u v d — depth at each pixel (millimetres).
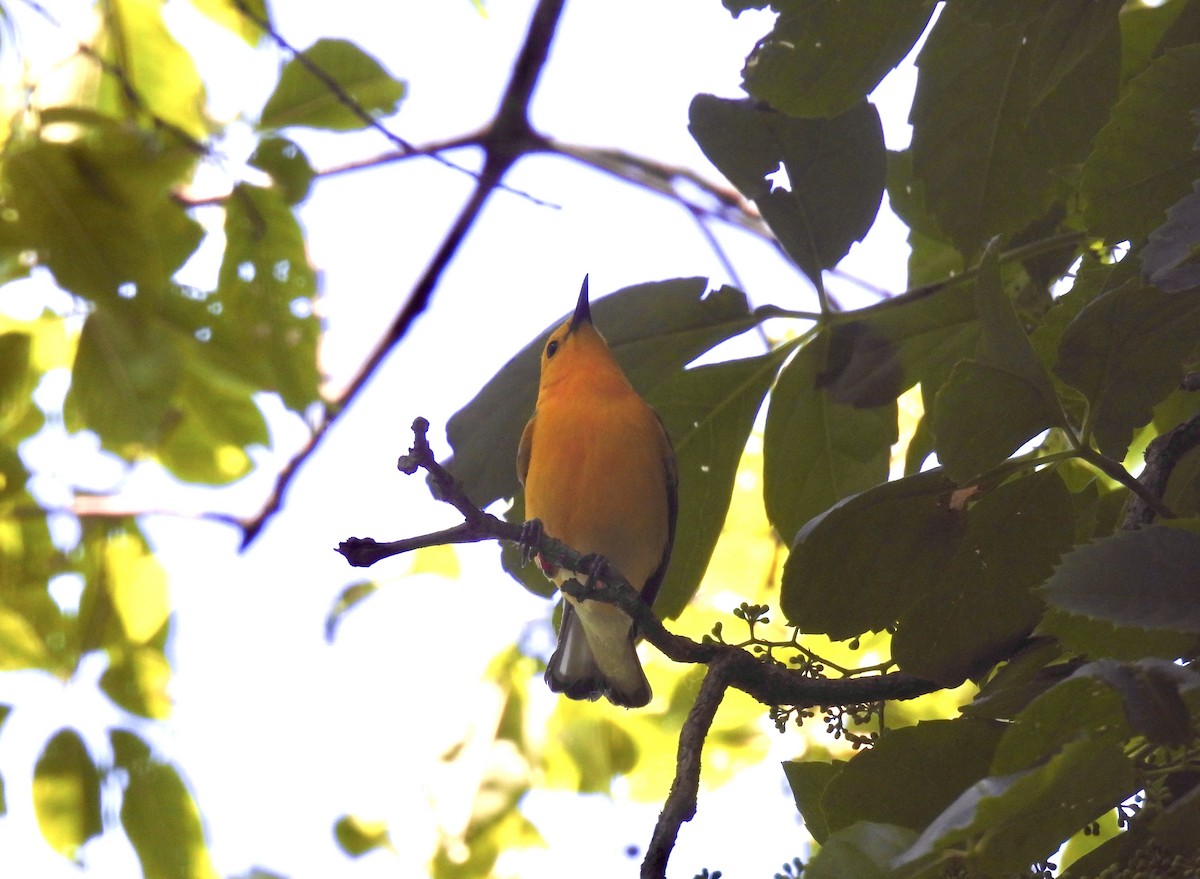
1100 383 5961
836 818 5992
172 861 11000
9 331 11742
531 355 9141
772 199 8594
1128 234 7012
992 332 5746
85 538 12469
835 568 6523
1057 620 5617
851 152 8469
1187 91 6699
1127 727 4668
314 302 11461
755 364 8898
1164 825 5012
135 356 10305
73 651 11945
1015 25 7555
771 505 9078
